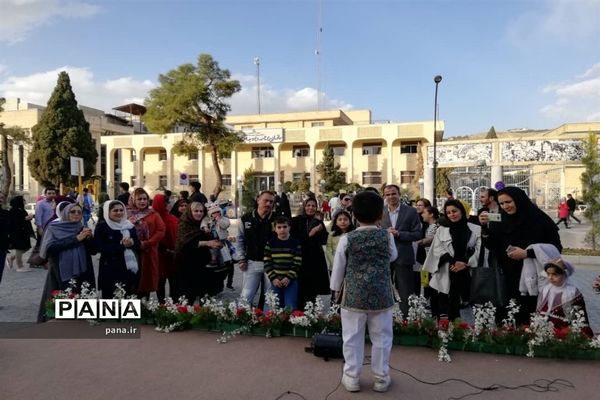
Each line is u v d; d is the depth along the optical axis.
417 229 5.77
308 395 3.75
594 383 3.98
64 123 36.94
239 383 3.99
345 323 3.77
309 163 44.62
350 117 54.34
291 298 5.77
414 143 41.97
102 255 5.90
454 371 4.25
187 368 4.34
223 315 5.45
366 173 43.06
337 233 6.39
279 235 5.74
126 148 48.00
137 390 3.87
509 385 3.94
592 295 7.94
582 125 43.16
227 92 30.45
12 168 47.09
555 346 4.52
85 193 17.23
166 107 29.53
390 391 3.82
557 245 5.06
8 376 4.19
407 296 5.68
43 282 9.36
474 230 5.65
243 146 45.62
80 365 4.45
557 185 31.94
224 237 7.51
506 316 5.27
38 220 10.30
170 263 7.18
